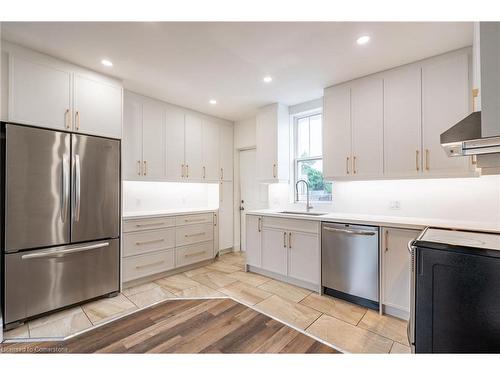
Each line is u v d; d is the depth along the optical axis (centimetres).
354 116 285
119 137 282
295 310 240
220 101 360
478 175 214
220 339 193
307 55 235
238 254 445
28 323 217
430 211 258
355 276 248
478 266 129
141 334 200
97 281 260
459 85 222
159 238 324
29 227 217
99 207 262
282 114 372
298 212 342
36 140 221
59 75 238
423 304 143
